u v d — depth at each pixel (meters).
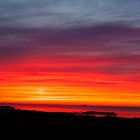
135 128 37.50
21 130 30.62
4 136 26.84
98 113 79.00
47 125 36.09
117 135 30.61
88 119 51.66
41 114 59.94
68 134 29.88
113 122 46.94
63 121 43.50
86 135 29.77
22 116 49.44
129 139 28.52
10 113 57.66
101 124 42.06
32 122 38.50
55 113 65.88
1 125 33.59
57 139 26.83
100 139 27.92
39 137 27.25
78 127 35.84
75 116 58.25
